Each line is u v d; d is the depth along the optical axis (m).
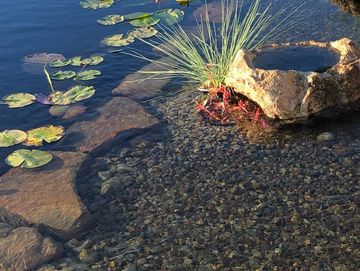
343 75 2.01
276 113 2.03
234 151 1.93
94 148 2.00
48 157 1.94
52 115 2.22
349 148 1.87
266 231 1.56
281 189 1.72
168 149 1.98
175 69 2.50
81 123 2.16
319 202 1.65
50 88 2.43
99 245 1.57
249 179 1.78
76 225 1.64
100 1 3.38
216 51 2.45
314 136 1.96
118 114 2.20
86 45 2.80
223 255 1.49
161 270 1.46
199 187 1.77
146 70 2.52
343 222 1.56
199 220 1.63
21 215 1.69
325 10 2.99
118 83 2.43
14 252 1.55
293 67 2.11
